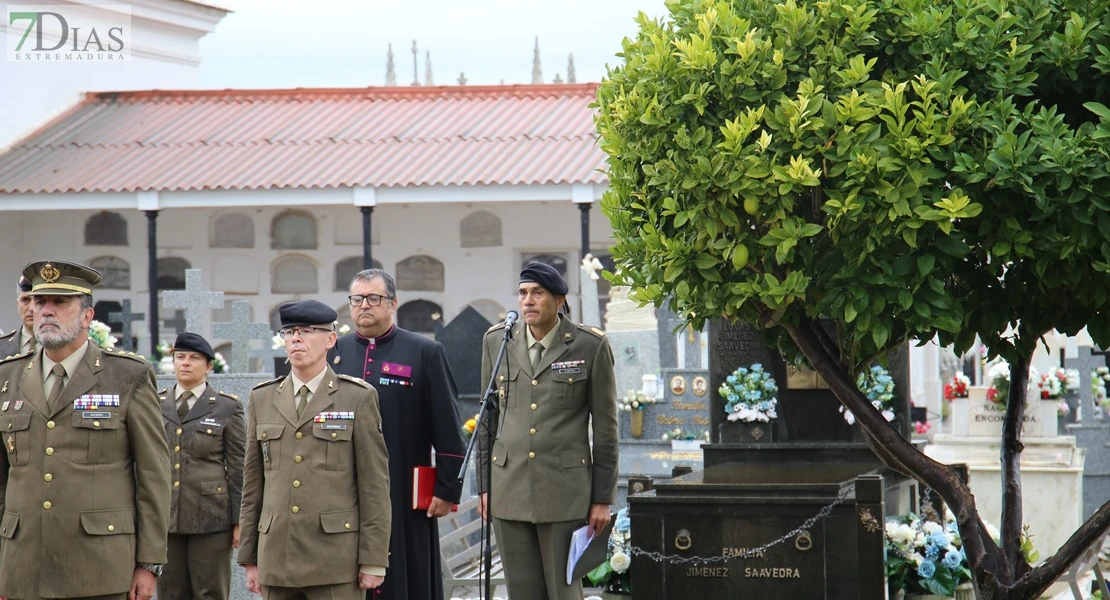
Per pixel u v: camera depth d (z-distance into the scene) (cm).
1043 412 1203
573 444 624
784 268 470
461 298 2677
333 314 570
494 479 634
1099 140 402
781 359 788
